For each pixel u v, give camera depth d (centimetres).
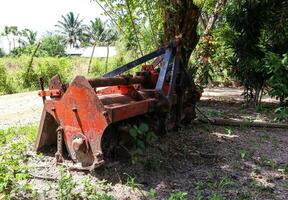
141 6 1054
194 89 731
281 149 623
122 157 513
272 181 483
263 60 932
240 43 1004
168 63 588
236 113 918
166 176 481
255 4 984
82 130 473
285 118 830
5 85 1677
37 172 479
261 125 771
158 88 554
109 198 402
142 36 1185
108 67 2323
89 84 459
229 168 521
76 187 436
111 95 543
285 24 946
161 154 555
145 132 532
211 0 1286
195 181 470
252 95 1031
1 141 560
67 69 1958
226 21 1059
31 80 1808
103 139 491
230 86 1688
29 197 418
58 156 500
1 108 1038
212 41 1192
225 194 435
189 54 920
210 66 1234
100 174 468
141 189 441
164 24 927
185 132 697
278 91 898
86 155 476
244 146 630
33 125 726
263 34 996
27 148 567
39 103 1141
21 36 4669
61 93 495
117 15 1081
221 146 623
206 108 983
